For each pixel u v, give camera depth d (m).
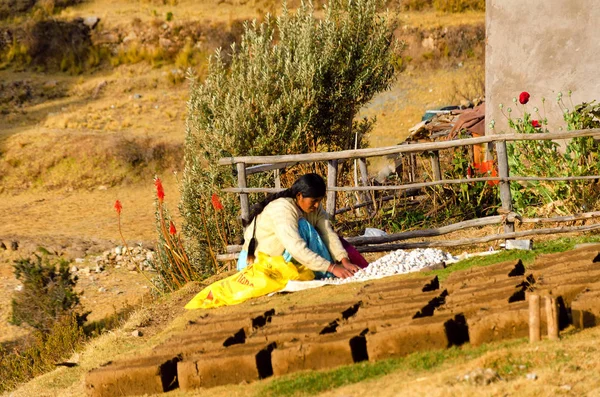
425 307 8.31
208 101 19.55
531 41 17.67
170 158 49.47
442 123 32.53
